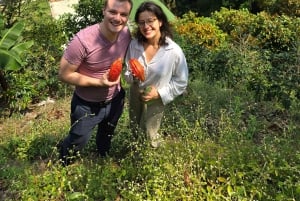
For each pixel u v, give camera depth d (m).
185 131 2.28
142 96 1.90
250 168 1.96
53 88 3.50
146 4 1.74
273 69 3.32
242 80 3.26
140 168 1.99
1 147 2.46
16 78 3.29
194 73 3.50
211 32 4.89
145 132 2.09
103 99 1.97
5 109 3.25
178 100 2.90
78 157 2.19
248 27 4.98
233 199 1.84
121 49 1.86
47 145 2.41
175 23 5.14
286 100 2.84
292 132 2.37
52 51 3.76
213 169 1.97
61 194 1.96
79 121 2.00
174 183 1.87
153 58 1.83
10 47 3.18
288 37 4.57
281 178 1.93
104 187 1.95
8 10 4.17
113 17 1.71
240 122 2.55
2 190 2.06
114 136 2.37
